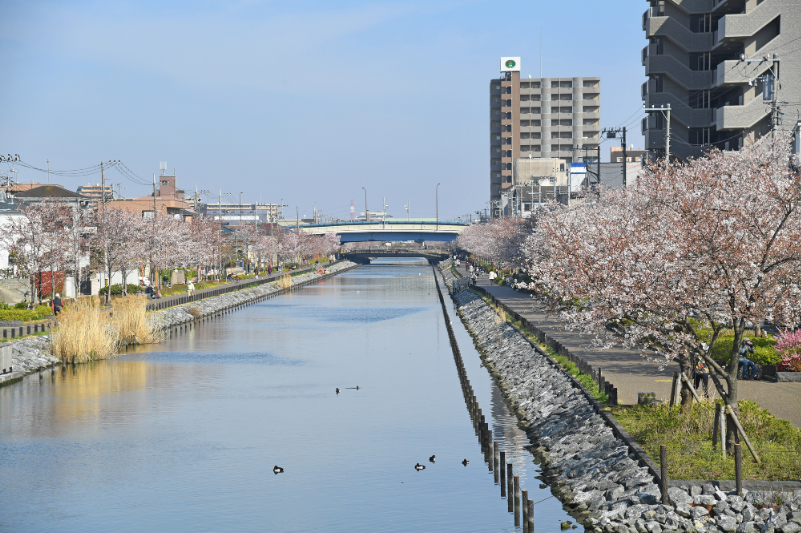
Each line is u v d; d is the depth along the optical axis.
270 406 42.50
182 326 84.00
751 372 33.56
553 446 30.23
